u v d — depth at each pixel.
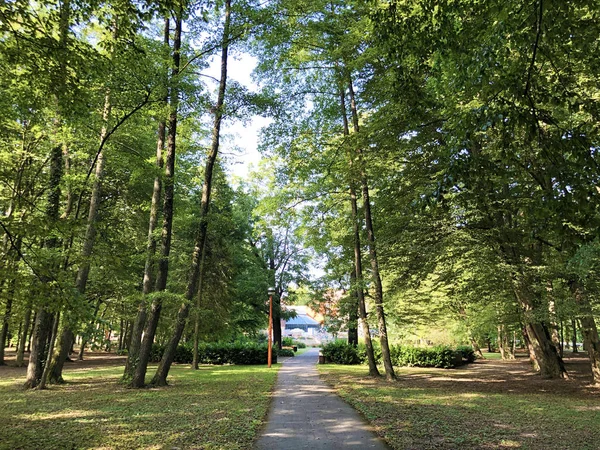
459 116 4.58
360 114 16.41
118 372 19.11
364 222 18.34
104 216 18.77
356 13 13.26
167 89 11.23
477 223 13.69
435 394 11.39
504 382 14.71
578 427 7.24
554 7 4.01
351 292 19.09
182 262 23.81
